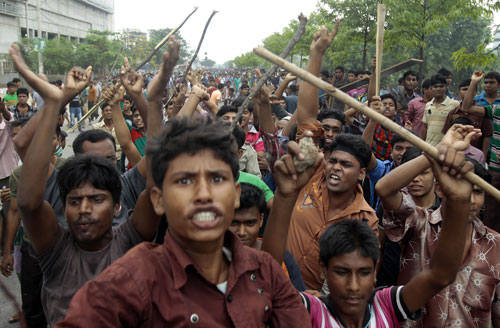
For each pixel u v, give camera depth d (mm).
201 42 2787
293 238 3092
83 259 2211
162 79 2367
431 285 2100
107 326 1278
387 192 2391
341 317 2195
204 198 1313
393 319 2189
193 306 1365
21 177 1907
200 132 1373
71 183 2164
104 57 45562
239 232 2496
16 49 1806
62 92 2105
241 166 4441
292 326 1532
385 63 23984
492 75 6508
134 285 1319
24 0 46594
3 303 4445
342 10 14297
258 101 3697
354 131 6020
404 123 8461
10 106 12172
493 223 5039
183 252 1401
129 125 6984
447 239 2002
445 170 1814
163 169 1384
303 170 1887
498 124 5867
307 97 3166
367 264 2135
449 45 23875
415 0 11438
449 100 7277
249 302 1456
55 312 2154
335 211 3062
